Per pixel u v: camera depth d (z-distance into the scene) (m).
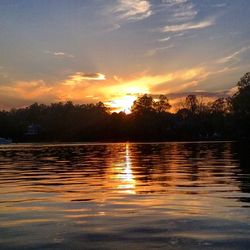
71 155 52.16
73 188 17.59
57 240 8.57
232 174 22.94
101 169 28.33
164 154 50.03
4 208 12.43
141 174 23.94
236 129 127.06
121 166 30.89
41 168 30.28
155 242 8.37
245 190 16.08
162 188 17.08
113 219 10.58
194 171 25.31
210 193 15.25
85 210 11.95
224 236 8.73
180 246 8.08
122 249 7.95
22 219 10.70
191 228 9.46
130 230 9.34
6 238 8.77
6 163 37.25
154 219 10.51
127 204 12.95
